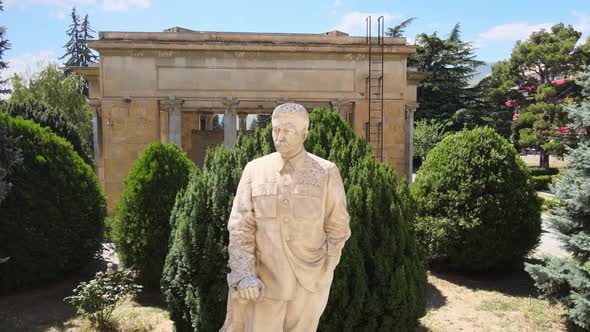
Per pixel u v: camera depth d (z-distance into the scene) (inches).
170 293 253.1
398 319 247.0
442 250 455.8
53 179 431.5
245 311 128.8
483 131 470.0
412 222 286.4
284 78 835.4
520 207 447.5
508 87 1657.2
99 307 339.0
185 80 823.7
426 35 1809.8
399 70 848.9
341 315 236.2
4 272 412.2
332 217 133.1
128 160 824.9
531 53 1546.5
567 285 348.2
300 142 130.6
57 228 426.9
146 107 823.1
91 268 505.0
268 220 126.0
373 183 261.1
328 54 837.2
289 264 125.5
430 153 500.4
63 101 1428.4
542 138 1403.8
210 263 235.0
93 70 911.7
